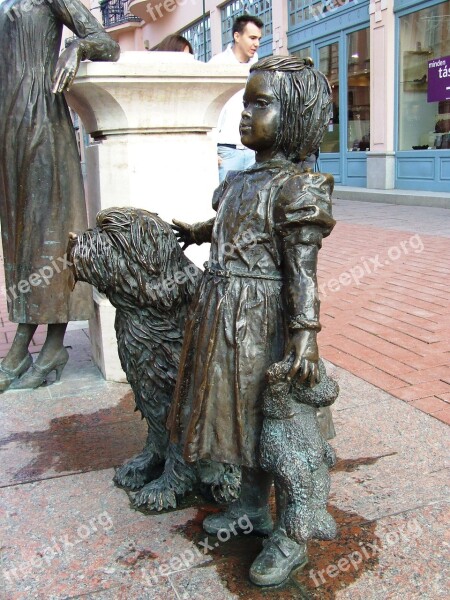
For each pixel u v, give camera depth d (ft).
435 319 16.03
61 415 11.14
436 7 40.40
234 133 18.40
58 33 11.41
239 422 6.51
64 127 11.52
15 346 12.49
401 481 8.52
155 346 7.97
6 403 11.71
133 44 76.07
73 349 14.84
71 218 11.73
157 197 11.99
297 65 6.38
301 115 6.38
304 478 6.35
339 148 51.57
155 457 8.70
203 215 12.41
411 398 11.20
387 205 41.63
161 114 11.62
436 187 42.50
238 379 6.47
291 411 6.39
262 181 6.54
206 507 8.20
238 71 11.34
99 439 10.19
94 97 11.21
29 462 9.48
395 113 44.83
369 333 15.17
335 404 11.04
